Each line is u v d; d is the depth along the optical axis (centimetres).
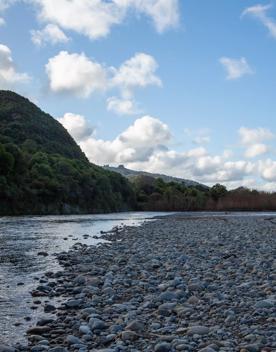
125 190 14112
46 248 2500
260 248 2214
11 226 4694
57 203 10100
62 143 17688
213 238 2834
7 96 18775
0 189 8400
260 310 968
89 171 12506
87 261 1920
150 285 1339
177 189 15900
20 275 1602
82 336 864
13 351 780
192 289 1245
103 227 4650
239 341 789
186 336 827
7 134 15800
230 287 1261
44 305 1152
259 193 13638
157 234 3362
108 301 1147
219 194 14550
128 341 817
